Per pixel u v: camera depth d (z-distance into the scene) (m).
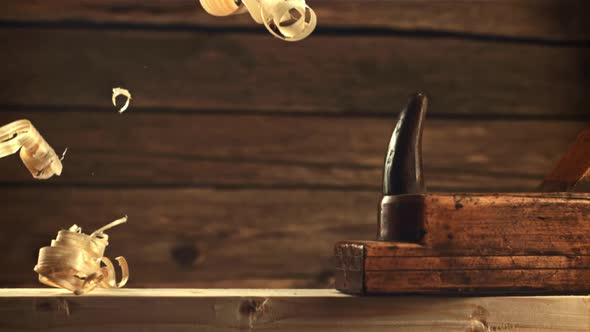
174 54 1.76
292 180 1.76
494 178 1.77
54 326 0.77
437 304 0.79
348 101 1.77
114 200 1.73
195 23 1.76
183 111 1.75
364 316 0.79
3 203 1.71
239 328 0.78
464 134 1.77
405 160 0.82
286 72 1.77
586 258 0.81
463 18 1.79
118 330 0.77
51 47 1.74
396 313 0.79
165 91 1.75
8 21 1.73
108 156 1.73
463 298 0.80
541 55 1.79
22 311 0.77
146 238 1.73
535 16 1.80
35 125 1.72
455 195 0.80
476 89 1.78
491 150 1.77
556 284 0.81
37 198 1.71
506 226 0.81
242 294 0.79
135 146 1.74
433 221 0.80
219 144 1.75
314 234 1.75
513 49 1.79
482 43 1.79
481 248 0.80
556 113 1.79
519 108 1.78
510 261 0.80
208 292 0.81
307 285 1.74
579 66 1.79
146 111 1.75
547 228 0.81
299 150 1.76
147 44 1.75
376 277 0.79
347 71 1.77
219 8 0.86
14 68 1.73
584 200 0.81
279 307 0.78
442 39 1.79
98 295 0.78
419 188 0.82
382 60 1.77
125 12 1.75
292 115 1.77
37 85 1.73
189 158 1.75
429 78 1.78
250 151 1.76
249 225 1.75
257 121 1.76
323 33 1.78
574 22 1.80
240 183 1.75
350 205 1.76
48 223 1.71
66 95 1.73
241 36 1.77
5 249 1.70
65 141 1.73
